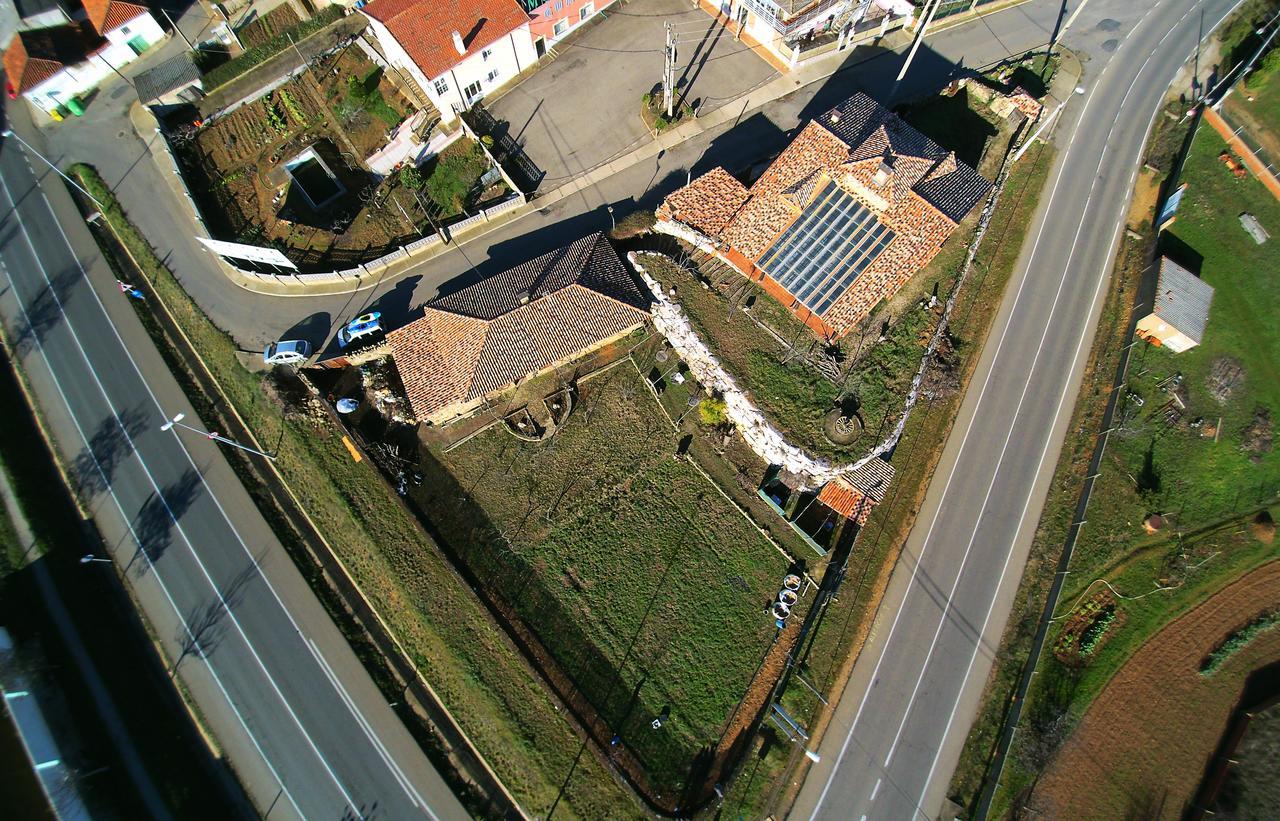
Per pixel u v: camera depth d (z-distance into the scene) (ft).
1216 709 134.72
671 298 151.23
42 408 156.35
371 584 143.54
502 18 175.32
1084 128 181.98
